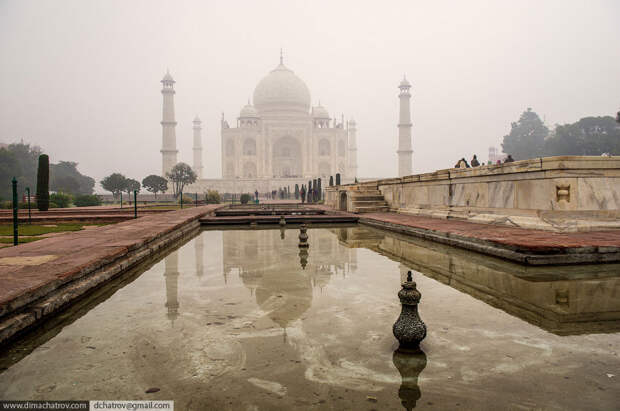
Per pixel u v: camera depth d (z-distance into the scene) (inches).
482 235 316.2
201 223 591.2
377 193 769.6
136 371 111.3
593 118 2691.9
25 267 196.7
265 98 3462.1
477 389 99.6
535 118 3344.0
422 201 603.5
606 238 287.1
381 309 165.8
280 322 150.6
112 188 2126.0
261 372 109.7
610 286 196.7
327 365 113.7
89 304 177.0
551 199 350.0
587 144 2620.6
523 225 371.9
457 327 143.0
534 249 250.2
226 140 3380.9
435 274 229.8
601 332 137.4
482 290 192.7
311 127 3383.4
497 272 231.1
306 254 308.8
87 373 110.5
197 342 131.4
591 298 177.2
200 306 171.9
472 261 267.9
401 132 3304.6
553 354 120.0
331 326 145.6
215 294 191.8
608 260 253.8
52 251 247.0
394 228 471.2
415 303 124.6
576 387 100.3
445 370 110.1
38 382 106.0
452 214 507.8
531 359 116.6
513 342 129.3
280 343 129.9
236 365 114.1
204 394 98.2
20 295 146.7
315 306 170.4
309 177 3132.4
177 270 250.8
